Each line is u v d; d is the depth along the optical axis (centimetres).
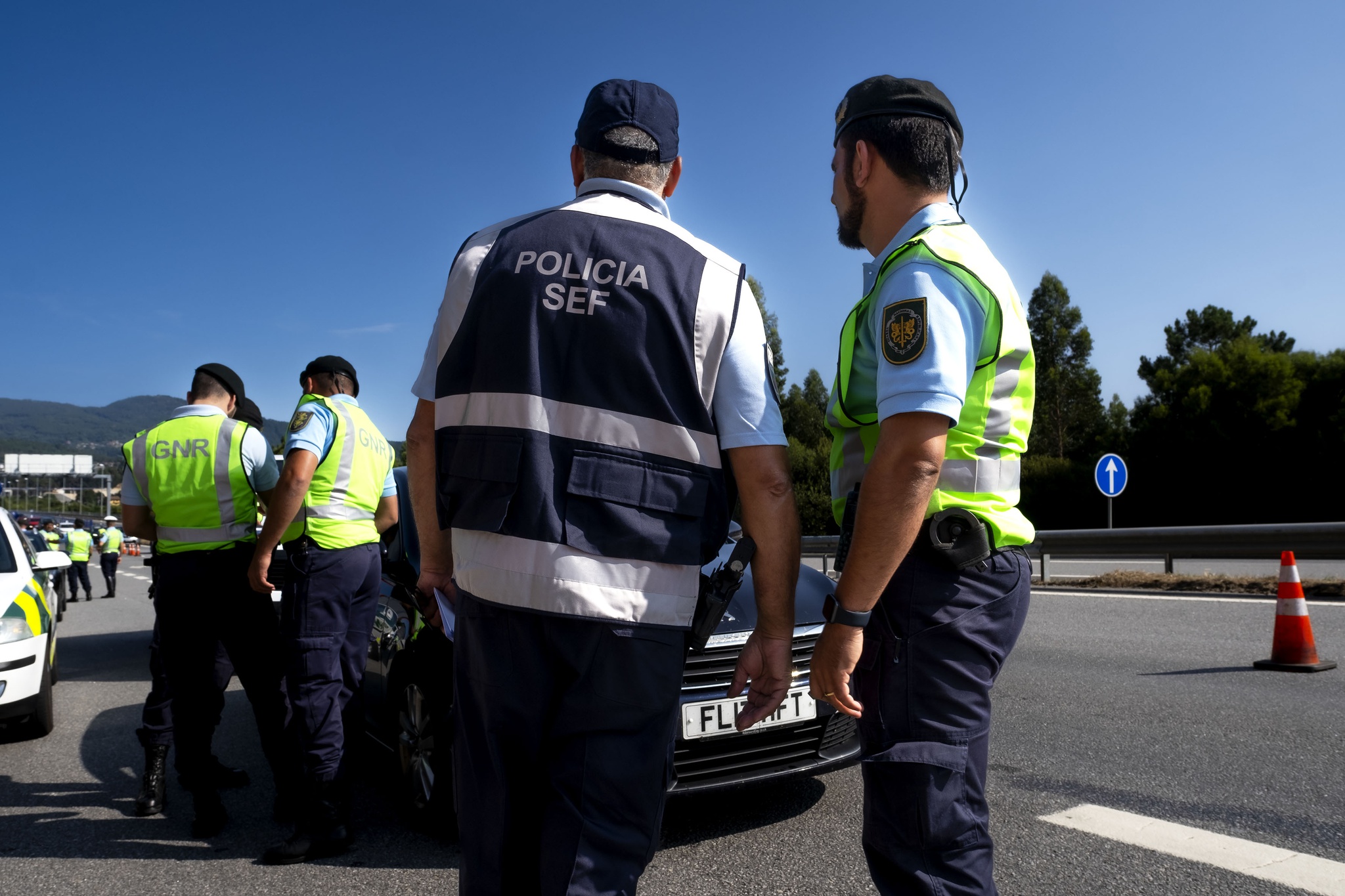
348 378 375
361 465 350
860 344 157
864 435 158
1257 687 498
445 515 151
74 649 933
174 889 296
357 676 349
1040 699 494
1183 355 4241
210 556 350
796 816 340
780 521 143
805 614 346
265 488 368
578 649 135
